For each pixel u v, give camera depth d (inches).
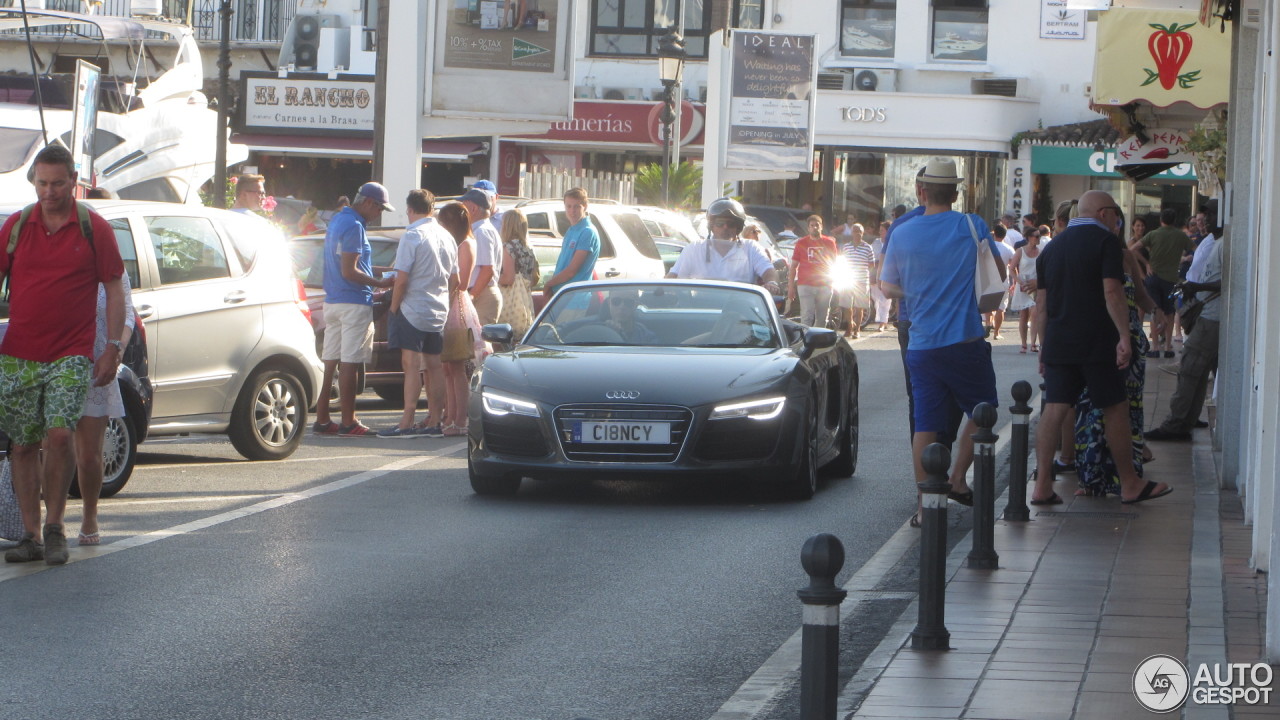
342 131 1774.1
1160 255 1084.5
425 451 607.2
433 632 323.0
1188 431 655.8
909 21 1854.1
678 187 1497.3
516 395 479.5
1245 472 464.8
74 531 425.4
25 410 378.0
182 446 625.6
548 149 1843.0
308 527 439.2
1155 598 343.0
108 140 997.2
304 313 586.2
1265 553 368.2
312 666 295.7
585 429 470.9
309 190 1817.2
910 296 450.0
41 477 414.9
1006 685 272.1
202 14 1914.4
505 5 1029.2
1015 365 1040.2
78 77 674.8
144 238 531.5
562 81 1034.7
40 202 376.5
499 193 1814.7
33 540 383.6
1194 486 520.7
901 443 655.8
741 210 639.8
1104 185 1823.3
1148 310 526.3
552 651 309.9
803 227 1644.9
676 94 1485.0
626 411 469.4
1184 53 667.4
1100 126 1798.7
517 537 428.5
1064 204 635.5
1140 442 518.9
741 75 1395.2
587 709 271.3
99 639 312.3
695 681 290.2
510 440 478.3
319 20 1859.0
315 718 263.3
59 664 293.6
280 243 586.9
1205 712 251.9
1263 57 455.5
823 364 524.7
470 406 492.1
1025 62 1840.6
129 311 397.4
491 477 490.0
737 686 287.3
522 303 690.8
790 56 1395.2
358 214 647.8
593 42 1888.5
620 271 922.7
